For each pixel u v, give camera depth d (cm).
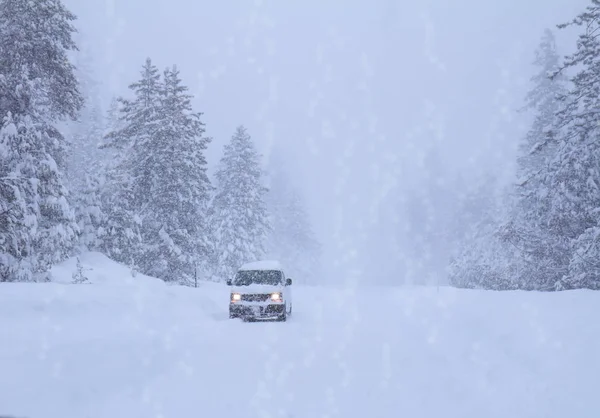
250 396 671
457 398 682
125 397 633
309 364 855
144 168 3309
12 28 2459
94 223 3139
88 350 769
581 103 2839
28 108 2433
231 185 4916
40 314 1137
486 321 1143
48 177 2359
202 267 4472
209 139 3575
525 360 846
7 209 1956
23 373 630
